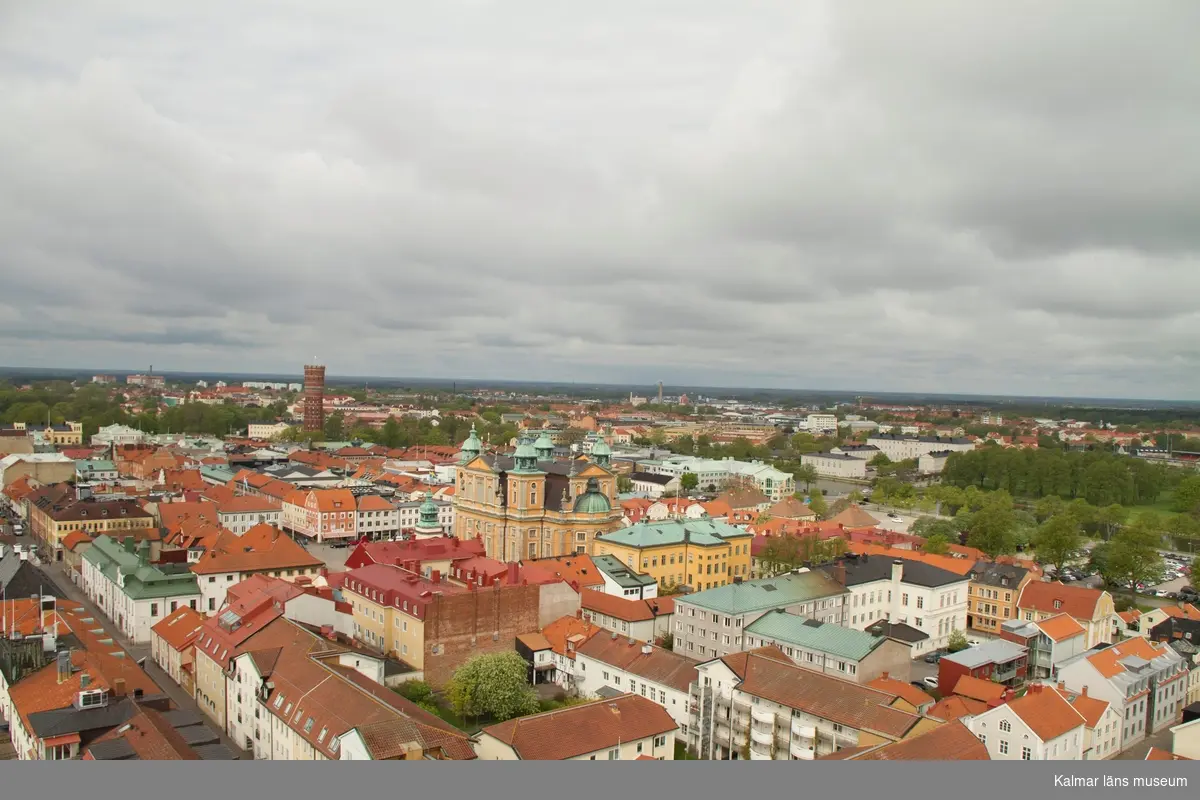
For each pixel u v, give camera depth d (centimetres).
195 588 16788
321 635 14112
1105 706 11738
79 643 12162
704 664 11788
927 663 16338
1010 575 18350
